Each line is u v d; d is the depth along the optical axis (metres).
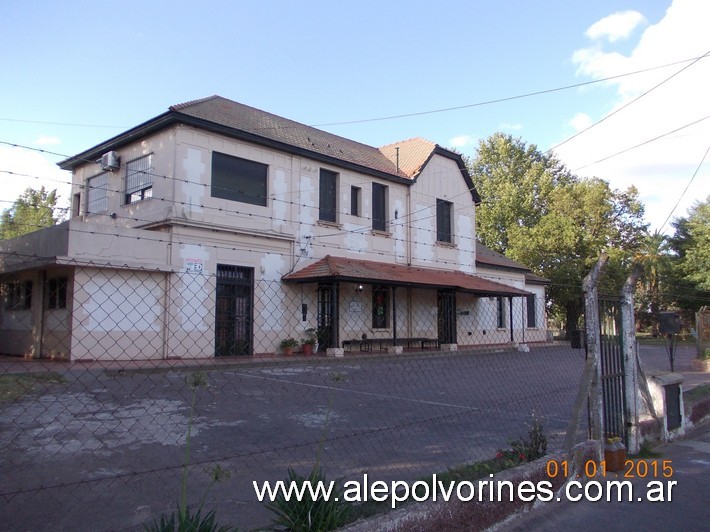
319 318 20.56
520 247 38.19
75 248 14.82
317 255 21.41
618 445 6.28
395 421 8.89
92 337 14.59
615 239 42.00
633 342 7.18
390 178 24.72
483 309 28.05
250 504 4.96
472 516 4.39
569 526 4.69
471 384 13.35
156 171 18.28
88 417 8.26
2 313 19.75
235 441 7.26
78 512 4.67
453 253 27.83
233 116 20.61
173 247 17.02
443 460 6.59
